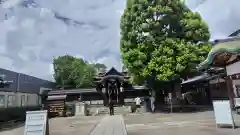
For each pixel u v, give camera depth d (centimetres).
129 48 2253
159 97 2862
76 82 6181
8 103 2334
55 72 6581
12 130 1538
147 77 2152
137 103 2936
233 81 1772
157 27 2128
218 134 841
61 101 2745
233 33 2398
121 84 4009
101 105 3934
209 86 2889
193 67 2031
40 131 827
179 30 2234
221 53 1338
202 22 2191
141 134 959
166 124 1245
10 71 2645
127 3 2373
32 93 3123
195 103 3064
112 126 1284
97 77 4184
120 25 2403
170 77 2025
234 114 1436
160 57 2036
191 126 1100
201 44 2158
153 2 2205
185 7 2295
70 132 1183
